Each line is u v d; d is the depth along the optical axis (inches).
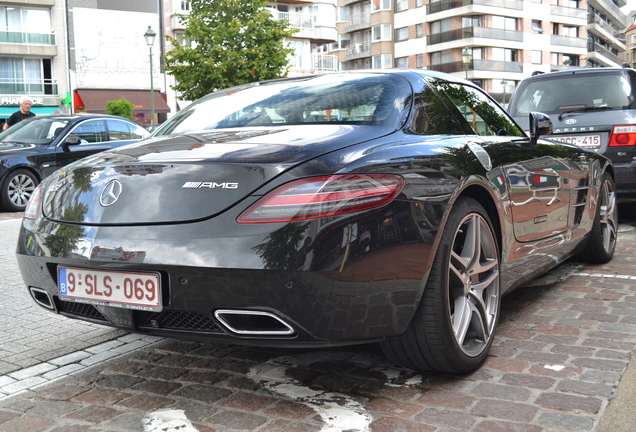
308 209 83.6
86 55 1504.7
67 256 95.0
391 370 109.3
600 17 3427.7
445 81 129.8
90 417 94.0
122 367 115.2
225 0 1069.8
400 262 90.0
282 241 82.6
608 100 266.1
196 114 130.2
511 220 123.4
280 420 90.7
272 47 1083.9
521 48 2314.2
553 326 133.0
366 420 89.7
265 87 132.9
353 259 84.8
